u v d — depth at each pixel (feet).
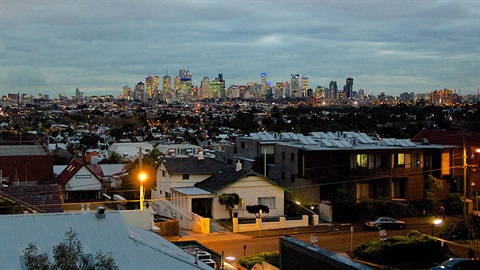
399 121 634.02
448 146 181.88
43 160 221.46
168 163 181.57
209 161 186.09
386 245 113.50
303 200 173.58
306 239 135.44
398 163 174.29
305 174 169.58
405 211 165.17
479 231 121.90
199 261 76.23
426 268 110.73
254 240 136.67
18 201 112.88
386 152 172.65
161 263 70.54
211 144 398.01
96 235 73.20
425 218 162.91
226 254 121.60
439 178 176.45
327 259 46.93
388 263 112.47
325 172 169.68
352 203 161.68
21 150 239.71
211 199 161.17
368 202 162.71
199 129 643.86
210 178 174.70
